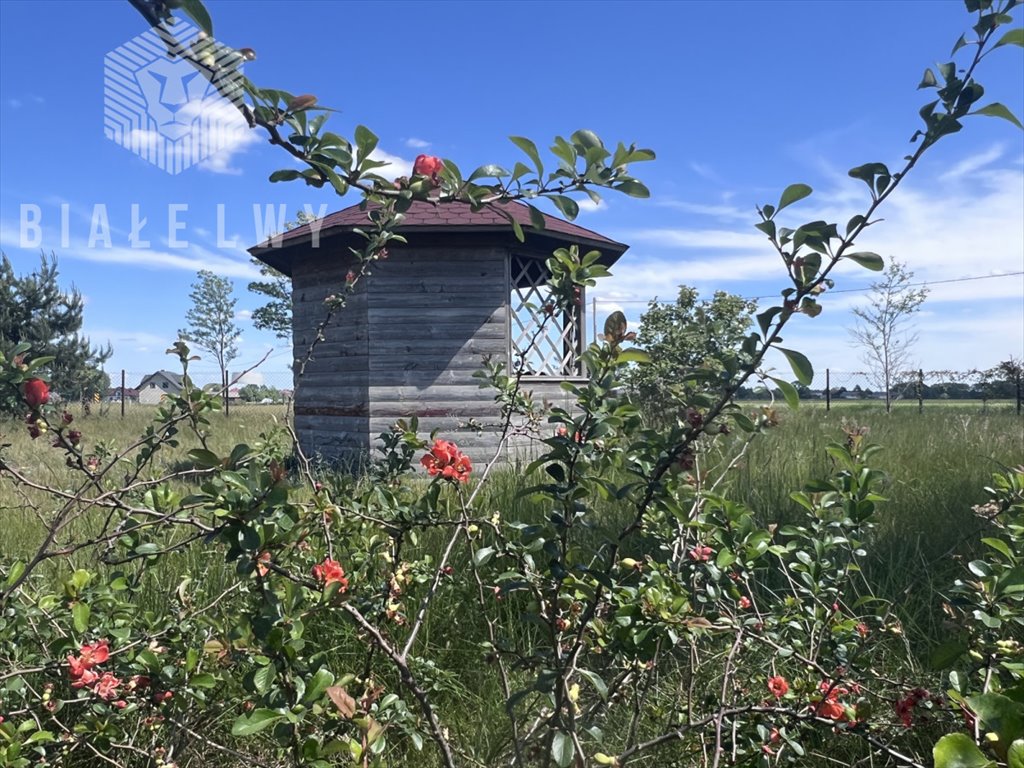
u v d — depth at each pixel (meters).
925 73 1.24
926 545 3.75
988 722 0.89
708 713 2.07
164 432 2.19
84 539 3.37
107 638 1.96
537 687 1.50
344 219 8.17
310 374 9.03
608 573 1.61
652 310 9.80
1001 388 19.06
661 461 1.53
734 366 1.42
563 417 1.57
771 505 4.30
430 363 8.30
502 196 1.48
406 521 1.99
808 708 1.82
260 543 1.38
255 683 1.38
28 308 15.66
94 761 2.17
